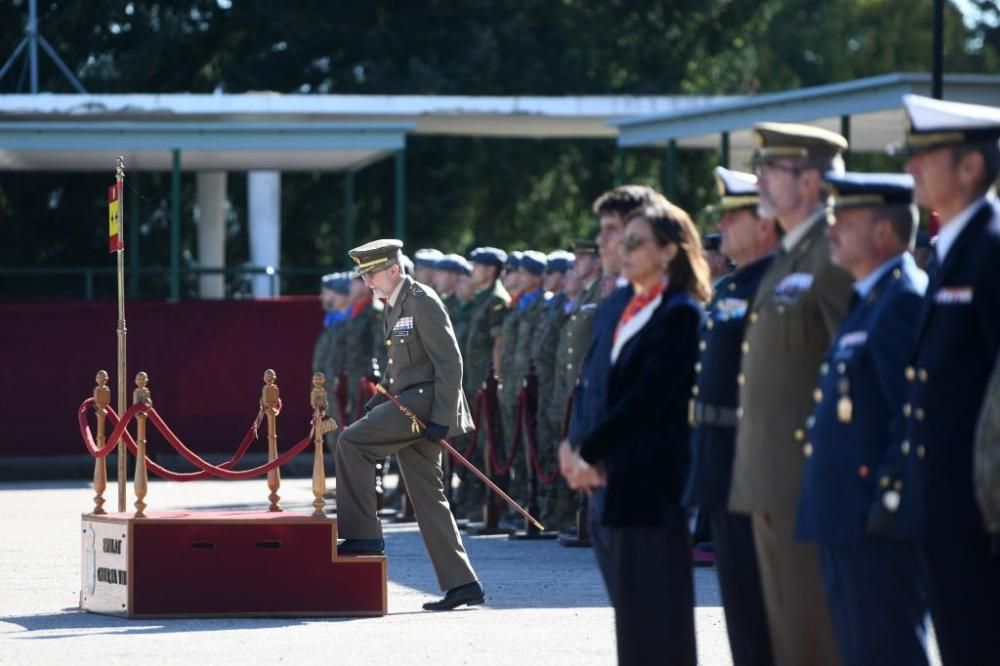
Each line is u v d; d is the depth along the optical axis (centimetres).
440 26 10731
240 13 10462
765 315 1906
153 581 3056
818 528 1775
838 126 6575
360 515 3128
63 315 6700
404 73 10500
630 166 11400
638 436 1998
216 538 3067
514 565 3831
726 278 2091
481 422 4844
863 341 1769
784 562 1902
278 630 2909
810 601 1897
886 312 1742
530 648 2695
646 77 11350
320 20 10656
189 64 10719
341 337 5859
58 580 3619
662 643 1995
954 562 1639
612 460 2002
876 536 1727
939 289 1667
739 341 1998
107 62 10175
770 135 1928
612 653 2645
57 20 10081
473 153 10838
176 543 3062
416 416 3131
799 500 1823
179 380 6812
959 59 14888
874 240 1795
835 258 1822
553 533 4450
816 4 14812
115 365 6744
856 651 1764
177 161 7025
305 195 10931
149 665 2556
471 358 5119
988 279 1634
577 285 4519
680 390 2023
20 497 5709
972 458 1634
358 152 7444
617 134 7788
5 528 4678
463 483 5069
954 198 1691
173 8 10538
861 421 1758
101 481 3219
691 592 2017
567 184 11575
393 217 11050
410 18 10719
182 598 3062
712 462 1995
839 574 1775
